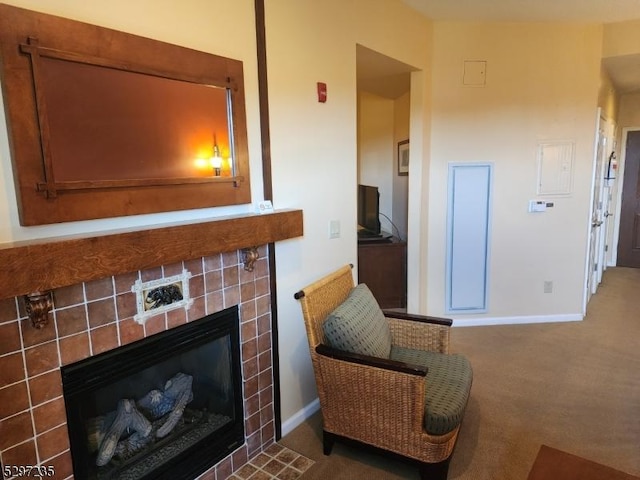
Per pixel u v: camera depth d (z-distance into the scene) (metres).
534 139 3.74
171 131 1.64
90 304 1.43
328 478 2.01
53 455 1.40
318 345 2.08
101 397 1.68
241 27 1.93
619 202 5.98
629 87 5.09
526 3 3.14
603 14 3.39
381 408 1.95
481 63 3.62
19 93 1.21
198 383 2.04
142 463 1.77
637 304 4.46
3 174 1.23
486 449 2.19
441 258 3.89
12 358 1.27
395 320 2.52
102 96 1.42
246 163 1.96
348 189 2.75
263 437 2.23
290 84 2.23
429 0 3.07
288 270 2.33
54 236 1.34
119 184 1.47
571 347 3.42
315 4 2.36
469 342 3.55
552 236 3.89
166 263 1.51
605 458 2.10
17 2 1.23
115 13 1.46
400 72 3.51
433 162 3.74
